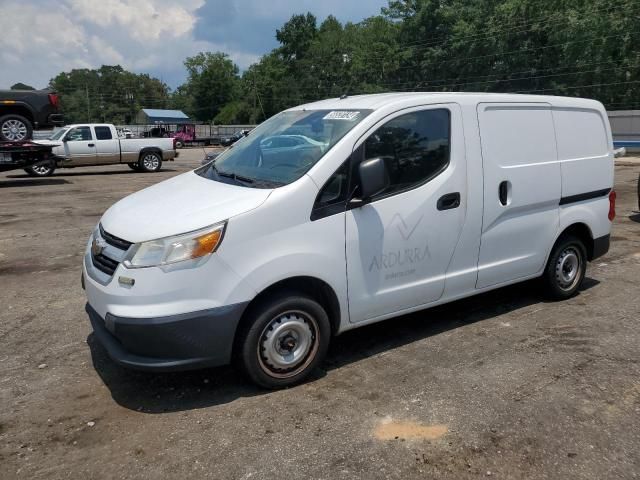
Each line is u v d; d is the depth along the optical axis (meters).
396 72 61.16
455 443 3.15
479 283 4.66
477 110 4.49
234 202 3.57
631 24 38.06
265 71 88.94
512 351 4.34
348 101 4.50
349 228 3.82
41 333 4.79
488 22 47.97
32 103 15.66
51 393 3.77
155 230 3.43
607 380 3.85
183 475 2.90
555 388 3.75
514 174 4.70
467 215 4.41
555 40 43.56
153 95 127.56
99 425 3.38
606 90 41.06
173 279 3.33
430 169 4.21
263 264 3.50
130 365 3.39
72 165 19.91
